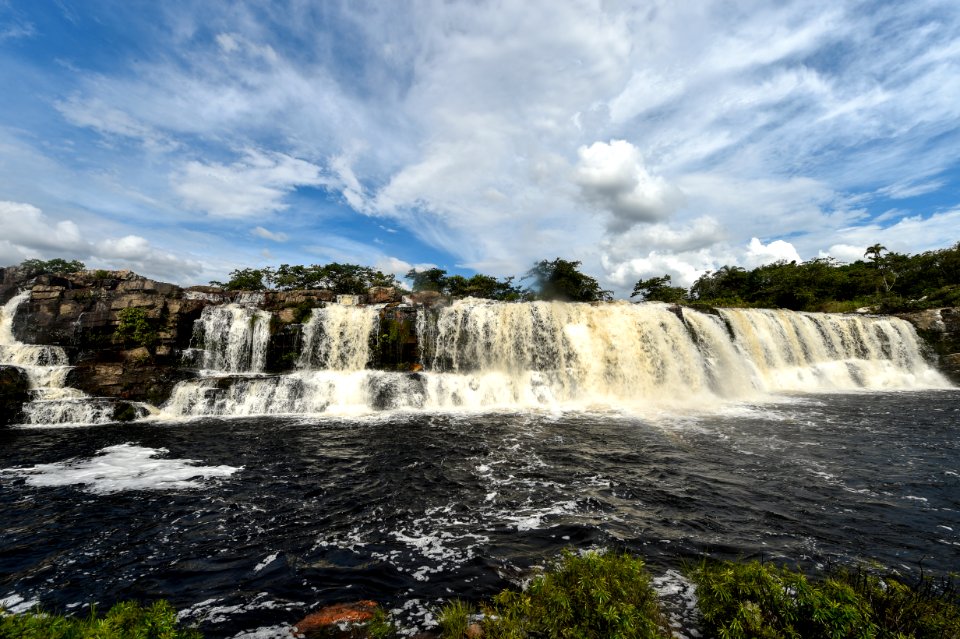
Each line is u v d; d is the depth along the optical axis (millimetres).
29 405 18656
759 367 29359
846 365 30984
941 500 9398
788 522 8359
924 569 6625
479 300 29516
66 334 24672
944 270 49062
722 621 4535
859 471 11336
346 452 13680
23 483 11039
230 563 7148
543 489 10336
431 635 5270
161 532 8289
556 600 4617
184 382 21234
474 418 19203
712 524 8289
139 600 6137
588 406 22094
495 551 7395
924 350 32781
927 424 17031
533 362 25547
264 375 22719
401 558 7207
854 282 51625
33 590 6434
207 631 5445
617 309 27156
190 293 28594
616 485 10500
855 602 4262
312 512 9164
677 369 25906
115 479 11305
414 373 23422
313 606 5957
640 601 4891
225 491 10406
